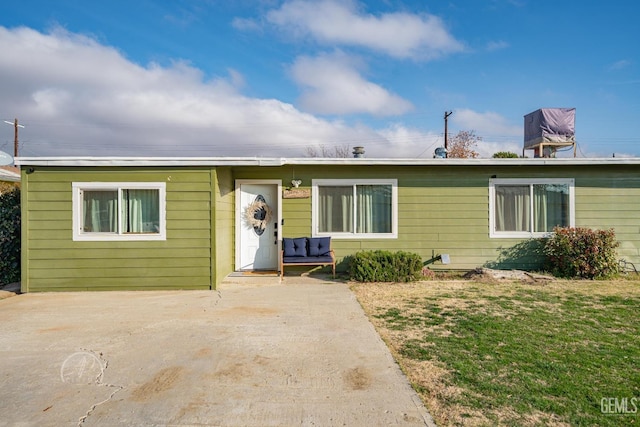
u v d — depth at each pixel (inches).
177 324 216.7
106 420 118.9
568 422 115.0
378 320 221.3
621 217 381.1
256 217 389.1
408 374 149.4
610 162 362.3
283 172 384.5
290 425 115.7
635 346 177.9
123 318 229.1
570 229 360.5
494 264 382.9
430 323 214.5
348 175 384.2
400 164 371.2
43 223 306.8
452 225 383.2
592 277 347.6
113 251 310.0
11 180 498.3
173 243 312.3
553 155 441.4
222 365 160.1
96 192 315.0
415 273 340.8
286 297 281.9
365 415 120.7
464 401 128.0
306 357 167.6
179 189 312.7
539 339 187.3
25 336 197.8
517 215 385.4
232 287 319.9
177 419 119.4
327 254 367.2
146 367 158.7
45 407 127.0
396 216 382.6
